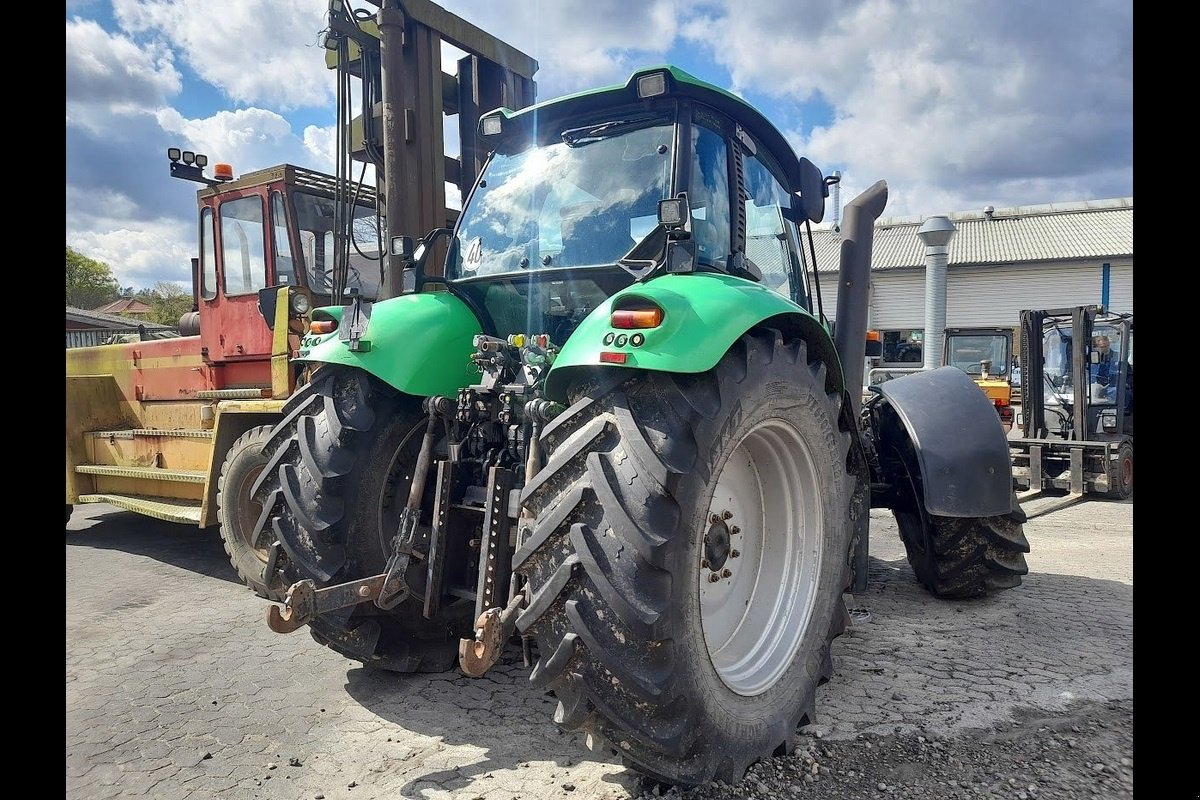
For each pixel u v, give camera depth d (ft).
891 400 12.86
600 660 6.29
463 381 9.67
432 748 8.36
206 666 11.10
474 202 10.98
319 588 8.61
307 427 9.21
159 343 21.13
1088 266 76.64
